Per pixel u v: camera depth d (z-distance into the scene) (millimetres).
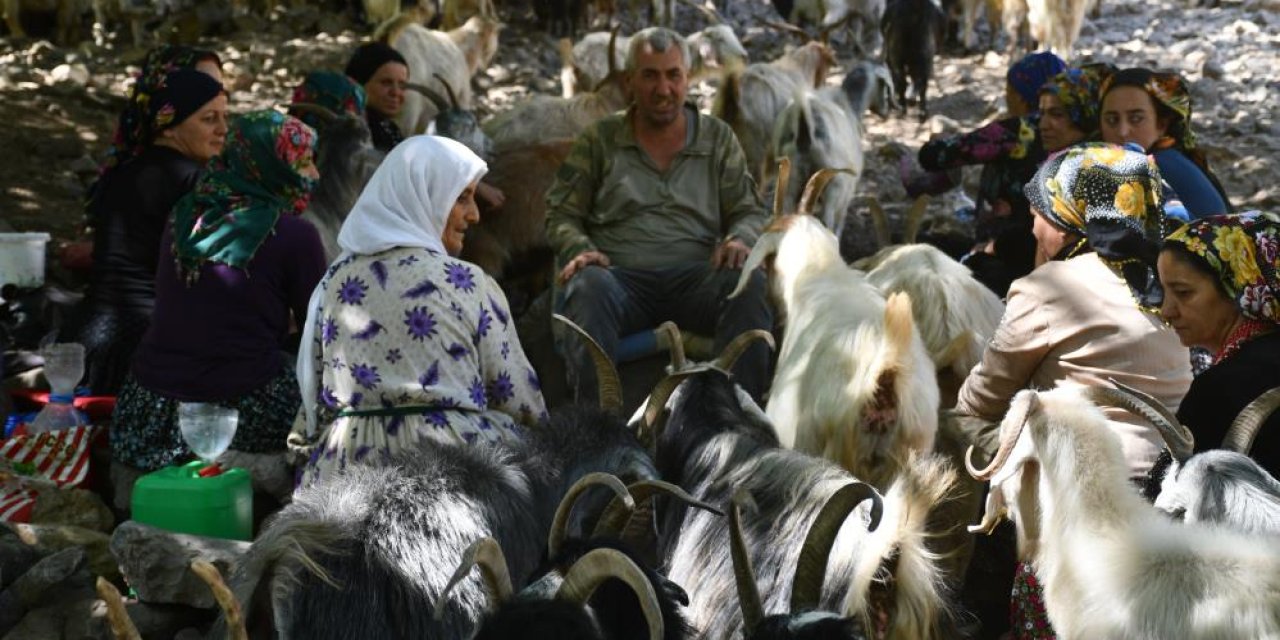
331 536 3150
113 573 4500
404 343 3867
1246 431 3061
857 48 13477
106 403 5125
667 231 5809
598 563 2557
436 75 8383
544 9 13344
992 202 6230
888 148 10047
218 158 4742
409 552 3207
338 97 6062
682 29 13898
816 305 4480
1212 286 3303
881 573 3172
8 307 5926
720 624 3365
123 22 12102
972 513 4176
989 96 11883
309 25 12578
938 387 4559
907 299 4051
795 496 3395
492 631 2506
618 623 2793
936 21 11117
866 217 8883
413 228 3941
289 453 4406
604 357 4047
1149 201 3887
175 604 4156
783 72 8875
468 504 3336
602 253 5730
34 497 4699
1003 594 4344
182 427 4418
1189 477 3010
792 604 2893
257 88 10766
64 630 4168
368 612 3102
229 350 4605
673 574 3537
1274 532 2873
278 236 4613
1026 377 4066
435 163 3951
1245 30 13047
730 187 5875
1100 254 3887
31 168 8609
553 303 5887
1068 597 3057
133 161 5324
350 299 3912
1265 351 3268
